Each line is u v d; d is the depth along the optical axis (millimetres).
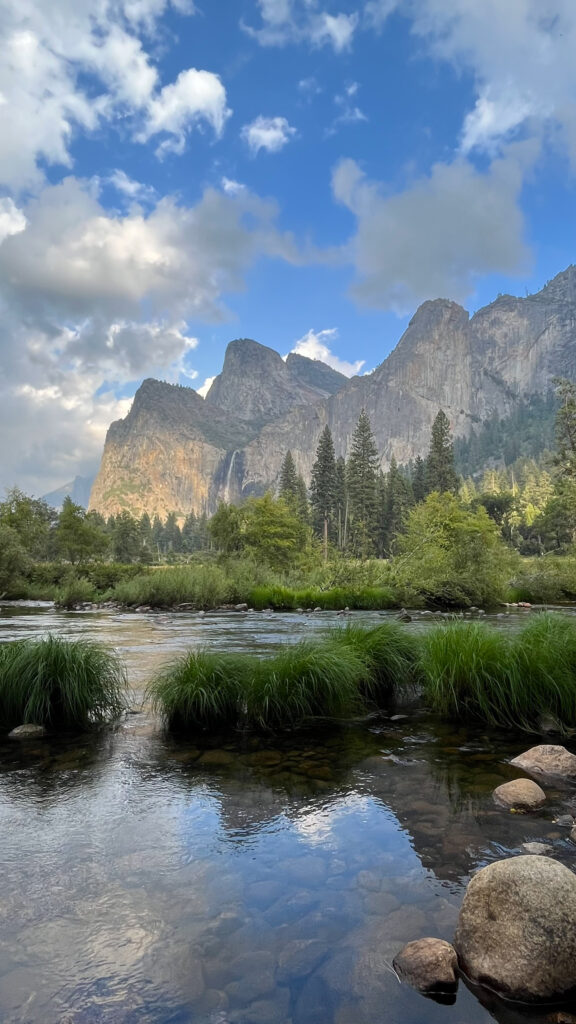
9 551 30297
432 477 101000
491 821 3414
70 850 3025
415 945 2152
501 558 27297
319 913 2438
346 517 100438
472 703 6066
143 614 20703
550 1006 1941
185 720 5633
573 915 2104
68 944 2213
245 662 6172
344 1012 1867
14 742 5156
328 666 6086
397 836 3201
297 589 27828
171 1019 1812
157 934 2279
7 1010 1838
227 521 48188
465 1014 1883
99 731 5539
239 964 2100
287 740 5227
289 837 3188
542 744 5039
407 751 4875
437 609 23172
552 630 6449
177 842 3123
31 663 5781
